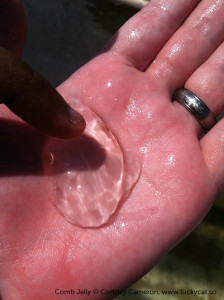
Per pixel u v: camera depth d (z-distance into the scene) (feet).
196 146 0.34
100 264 0.30
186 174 0.32
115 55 0.38
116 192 0.33
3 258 0.30
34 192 0.32
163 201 0.32
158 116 0.35
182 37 0.38
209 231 0.55
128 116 0.36
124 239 0.31
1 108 0.34
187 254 0.54
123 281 0.31
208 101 0.37
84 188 0.33
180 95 0.36
